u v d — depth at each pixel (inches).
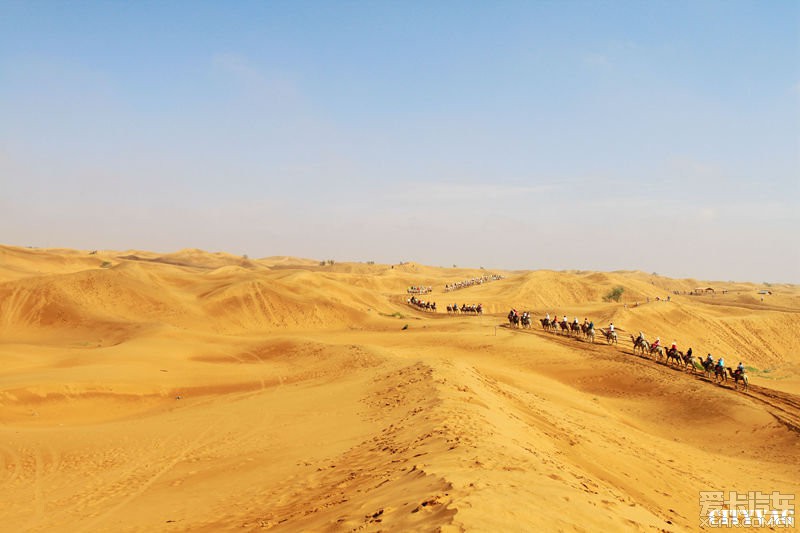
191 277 4566.9
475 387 1119.6
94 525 568.4
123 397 1499.8
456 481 390.3
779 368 2842.0
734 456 1109.7
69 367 1775.3
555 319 2719.0
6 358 1883.6
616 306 3811.5
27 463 895.7
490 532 287.3
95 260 7347.4
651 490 719.1
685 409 1448.1
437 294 5561.0
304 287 4055.1
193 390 1614.2
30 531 567.5
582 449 834.8
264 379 1733.5
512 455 529.3
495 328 2637.8
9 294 3287.4
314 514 431.5
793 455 1074.1
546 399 1358.3
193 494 644.7
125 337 2605.8
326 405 1182.3
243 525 467.5
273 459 761.6
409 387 1152.8
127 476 776.3
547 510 343.3
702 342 3304.6
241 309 3560.5
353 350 2032.5
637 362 1913.1
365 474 543.5
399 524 323.0
